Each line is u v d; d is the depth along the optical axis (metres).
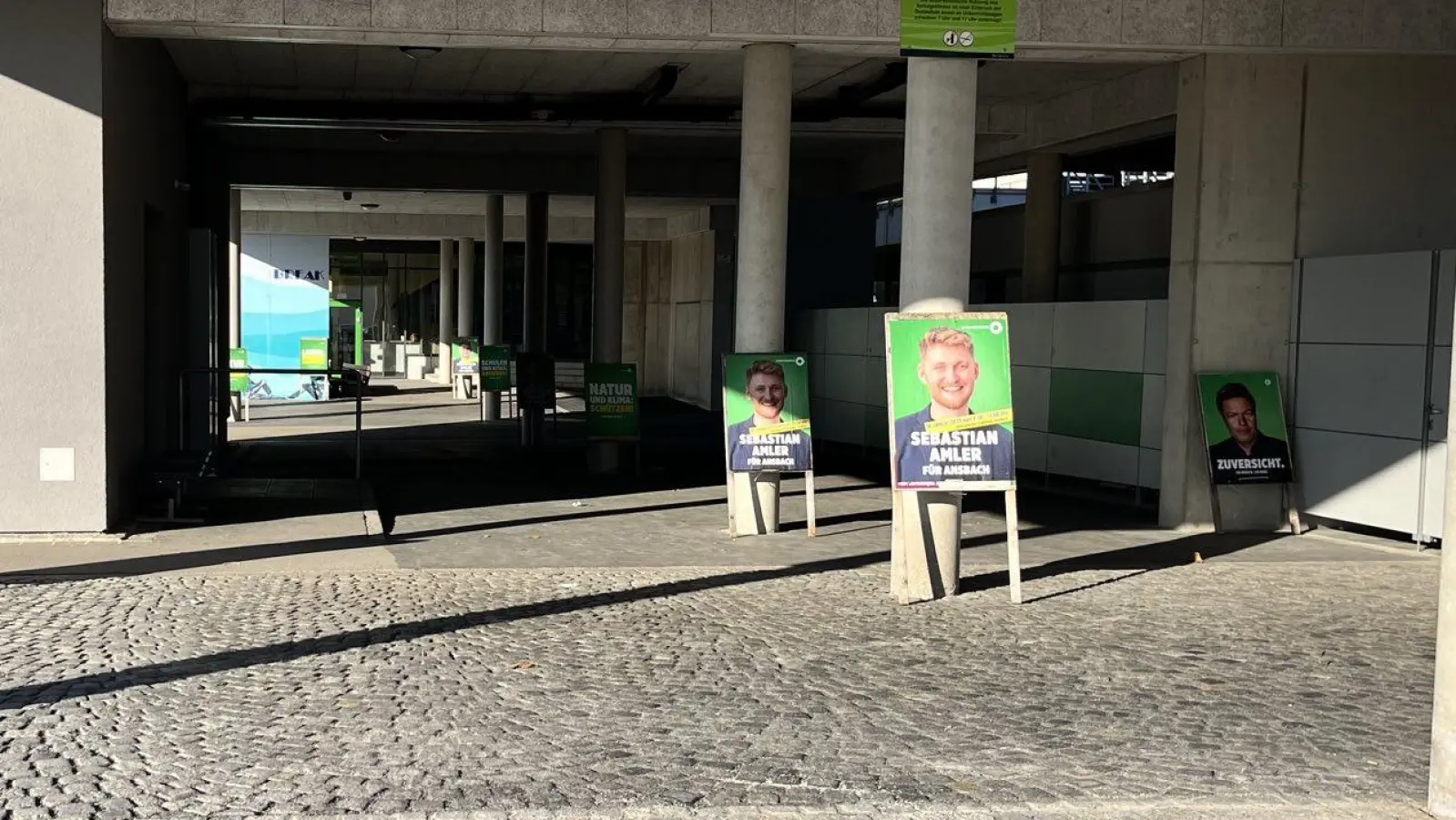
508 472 18.06
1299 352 13.34
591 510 14.18
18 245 11.19
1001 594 9.71
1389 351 12.37
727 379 12.71
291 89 17.75
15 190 11.16
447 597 9.28
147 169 13.38
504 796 5.24
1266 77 13.16
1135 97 16.42
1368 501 12.60
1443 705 5.18
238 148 23.20
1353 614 9.09
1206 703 6.77
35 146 11.17
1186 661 7.66
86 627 8.12
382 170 23.88
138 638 7.86
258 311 33.62
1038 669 7.46
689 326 34.56
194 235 15.85
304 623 8.34
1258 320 13.38
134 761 5.63
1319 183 13.30
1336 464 12.96
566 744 5.94
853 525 13.37
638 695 6.78
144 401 13.31
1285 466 13.23
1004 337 9.40
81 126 11.22
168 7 11.30
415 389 40.31
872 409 21.11
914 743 6.02
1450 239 13.47
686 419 29.03
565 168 24.44
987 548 12.01
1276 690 7.06
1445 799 5.15
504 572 10.30
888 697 6.82
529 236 25.05
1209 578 10.49
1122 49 12.62
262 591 9.34
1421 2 12.62
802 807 5.17
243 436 22.83
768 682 7.09
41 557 10.49
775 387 12.69
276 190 29.16
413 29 11.74
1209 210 13.23
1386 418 12.41
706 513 14.07
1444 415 11.87
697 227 32.88
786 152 12.91
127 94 12.26
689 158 24.75
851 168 25.52
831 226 26.25
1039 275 20.30
